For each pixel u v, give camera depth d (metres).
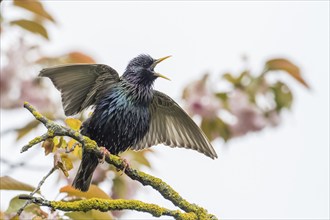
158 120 12.43
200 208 9.81
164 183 10.02
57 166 9.38
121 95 12.05
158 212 9.46
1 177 10.53
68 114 11.26
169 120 12.32
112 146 12.24
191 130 12.01
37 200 8.89
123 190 13.75
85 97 11.40
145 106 12.30
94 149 9.98
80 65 10.80
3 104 13.12
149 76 12.35
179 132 12.21
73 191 10.69
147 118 12.37
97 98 11.95
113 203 9.25
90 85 11.38
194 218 9.67
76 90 11.25
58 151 9.56
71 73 11.06
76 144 9.84
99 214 10.66
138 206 9.38
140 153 14.22
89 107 11.91
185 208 9.78
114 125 12.05
